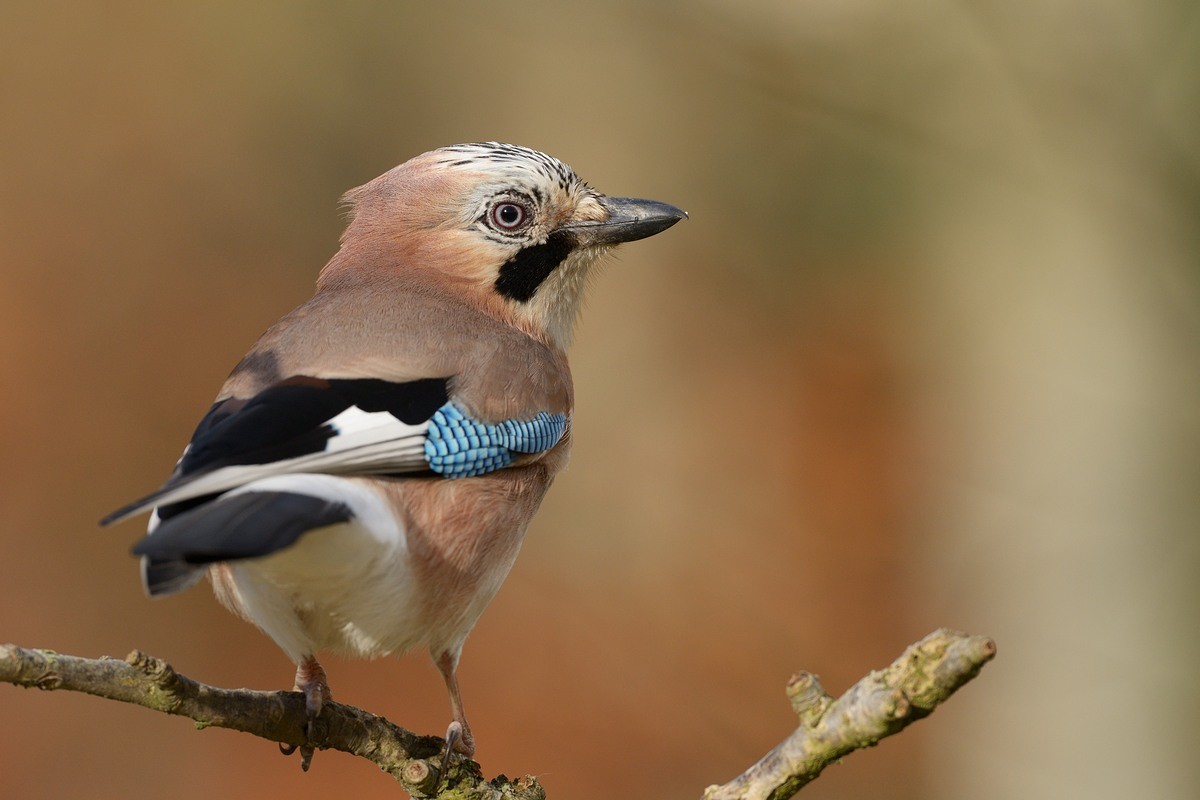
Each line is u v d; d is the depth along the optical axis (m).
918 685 4.48
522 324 7.29
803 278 15.43
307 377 5.88
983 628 13.02
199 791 12.16
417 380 6.09
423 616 6.04
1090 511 12.63
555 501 14.34
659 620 13.50
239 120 16.34
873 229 15.19
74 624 13.08
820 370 15.00
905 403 14.73
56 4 16.06
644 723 12.77
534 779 5.83
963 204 14.46
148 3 16.28
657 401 15.23
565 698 12.85
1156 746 12.23
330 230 16.33
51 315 14.80
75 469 13.89
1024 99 11.87
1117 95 11.66
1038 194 12.49
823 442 14.71
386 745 5.65
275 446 5.45
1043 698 12.63
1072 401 12.74
